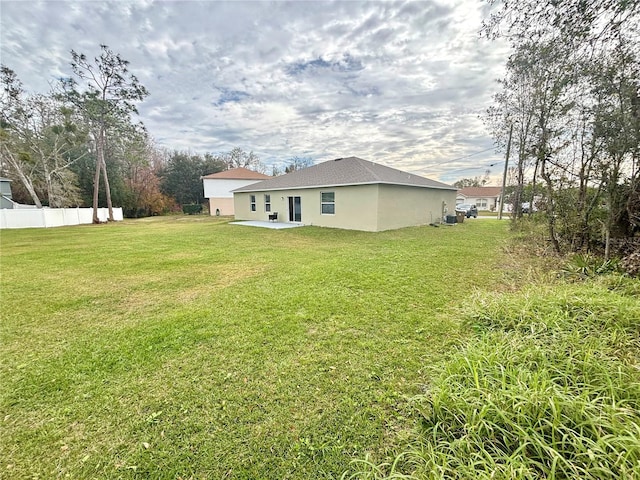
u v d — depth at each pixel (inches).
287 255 312.0
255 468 66.9
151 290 200.5
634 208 218.1
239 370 104.4
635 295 146.9
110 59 724.0
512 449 61.1
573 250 253.4
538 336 102.0
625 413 62.3
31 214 685.3
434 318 141.9
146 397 91.4
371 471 61.7
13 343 127.3
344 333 129.4
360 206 503.2
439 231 493.7
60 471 67.3
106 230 612.4
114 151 995.3
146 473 66.2
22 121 739.4
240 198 804.6
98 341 128.0
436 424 70.5
